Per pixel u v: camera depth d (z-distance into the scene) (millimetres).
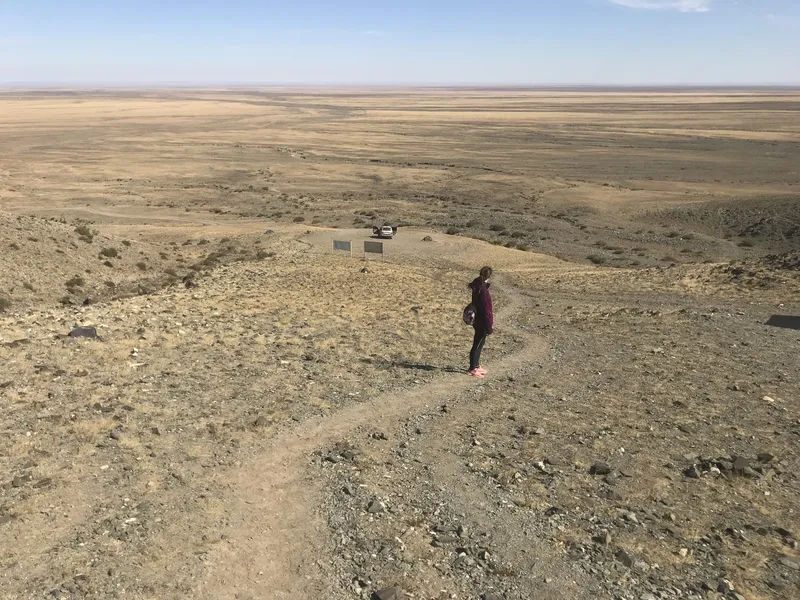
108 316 22906
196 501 8617
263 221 87312
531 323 23641
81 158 160750
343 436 11180
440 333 21344
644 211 95438
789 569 7199
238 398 13211
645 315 23250
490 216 91938
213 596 6617
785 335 18906
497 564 7258
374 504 8555
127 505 8422
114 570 6945
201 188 121688
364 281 38188
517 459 10242
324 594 6691
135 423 11414
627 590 6793
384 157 169375
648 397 13453
